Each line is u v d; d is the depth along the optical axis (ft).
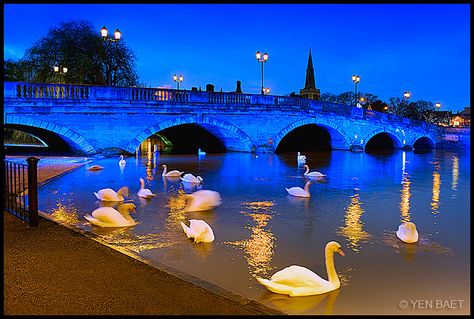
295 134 199.31
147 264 24.32
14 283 21.20
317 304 23.80
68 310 18.17
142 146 207.21
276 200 57.06
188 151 168.14
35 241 28.53
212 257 32.19
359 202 56.39
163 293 20.20
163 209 49.90
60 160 105.91
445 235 39.81
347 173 93.45
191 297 19.77
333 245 25.70
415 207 53.26
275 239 37.81
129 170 92.12
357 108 183.32
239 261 31.37
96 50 169.58
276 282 24.47
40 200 54.08
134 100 121.60
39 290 20.34
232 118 143.74
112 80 183.01
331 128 175.32
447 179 82.79
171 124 129.18
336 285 25.39
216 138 165.48
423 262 31.86
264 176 84.89
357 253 34.01
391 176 87.71
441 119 383.86
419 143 226.58
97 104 116.16
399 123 200.03
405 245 36.42
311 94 370.94
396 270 30.01
